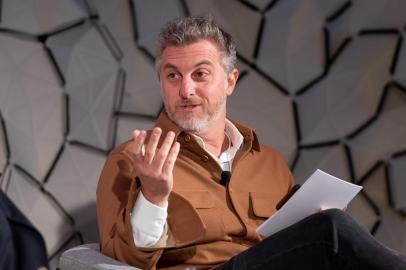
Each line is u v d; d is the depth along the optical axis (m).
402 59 4.49
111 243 3.08
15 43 4.05
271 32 4.55
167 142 2.80
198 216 3.11
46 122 4.12
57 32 4.15
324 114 4.59
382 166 4.55
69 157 4.18
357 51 4.56
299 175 4.57
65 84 4.17
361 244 2.59
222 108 3.50
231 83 3.66
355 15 4.55
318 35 4.57
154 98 4.38
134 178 3.00
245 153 3.54
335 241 2.60
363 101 4.56
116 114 4.31
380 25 4.53
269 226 2.95
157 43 3.47
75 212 4.17
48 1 4.14
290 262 2.68
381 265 2.54
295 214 2.96
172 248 3.16
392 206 4.54
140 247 2.94
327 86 4.59
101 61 4.26
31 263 2.05
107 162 3.34
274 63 4.55
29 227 2.09
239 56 4.50
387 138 4.53
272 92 4.56
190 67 3.37
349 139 4.57
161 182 2.83
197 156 3.37
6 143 4.03
